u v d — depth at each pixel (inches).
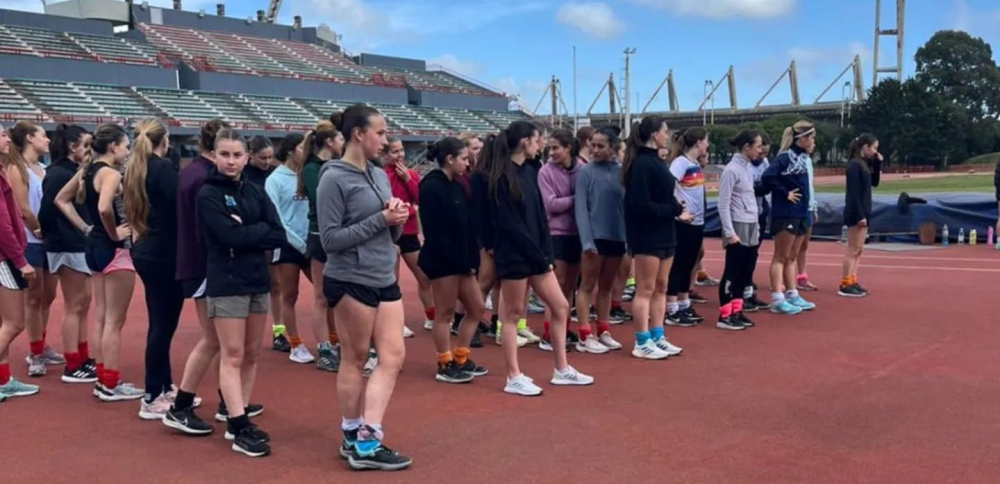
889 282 420.5
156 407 214.2
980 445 180.7
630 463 174.7
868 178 376.2
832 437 188.2
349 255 170.1
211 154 194.9
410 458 179.2
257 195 187.5
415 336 319.9
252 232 179.9
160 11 1861.5
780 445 183.6
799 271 405.4
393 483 167.0
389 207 166.6
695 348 283.9
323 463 180.1
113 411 223.0
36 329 262.8
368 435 173.2
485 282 299.6
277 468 177.3
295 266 274.7
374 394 173.8
